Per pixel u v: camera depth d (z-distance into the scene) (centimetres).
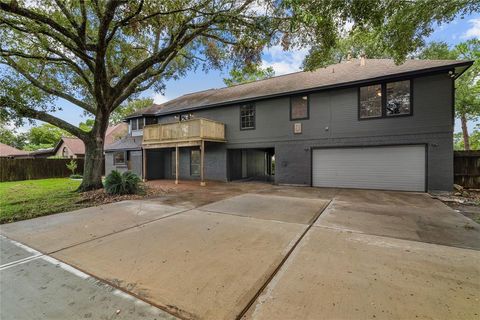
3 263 327
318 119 1045
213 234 422
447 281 251
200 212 591
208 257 326
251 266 295
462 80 1275
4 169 1494
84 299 238
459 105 1316
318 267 287
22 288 262
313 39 598
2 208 656
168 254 340
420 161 849
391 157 900
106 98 897
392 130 892
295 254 326
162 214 578
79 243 397
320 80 1091
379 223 467
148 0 580
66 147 2481
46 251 367
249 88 1393
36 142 3428
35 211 618
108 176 872
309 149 1068
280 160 1146
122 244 385
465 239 374
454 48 1249
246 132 1245
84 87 1027
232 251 344
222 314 208
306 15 447
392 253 324
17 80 812
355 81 925
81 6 652
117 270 297
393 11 544
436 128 820
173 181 1348
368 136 938
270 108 1171
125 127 2542
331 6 502
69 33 663
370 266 287
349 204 649
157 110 1599
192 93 1827
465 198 709
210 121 1197
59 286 264
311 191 909
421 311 204
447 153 805
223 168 1320
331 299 223
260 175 1677
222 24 689
